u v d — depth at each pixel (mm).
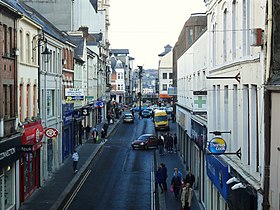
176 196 25797
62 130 37312
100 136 55688
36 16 35688
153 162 38562
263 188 12250
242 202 13492
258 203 12750
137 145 45875
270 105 12078
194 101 25609
